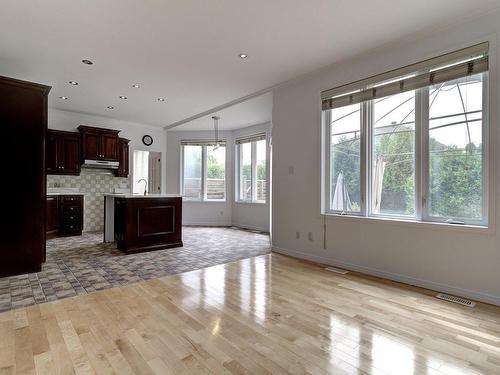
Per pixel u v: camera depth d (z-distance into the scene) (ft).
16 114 10.39
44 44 10.41
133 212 14.25
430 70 9.51
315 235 12.88
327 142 12.71
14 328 6.71
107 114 20.34
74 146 19.12
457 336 6.45
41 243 11.09
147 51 10.94
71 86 14.69
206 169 25.27
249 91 15.44
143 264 12.25
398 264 10.18
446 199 9.36
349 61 11.58
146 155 24.04
